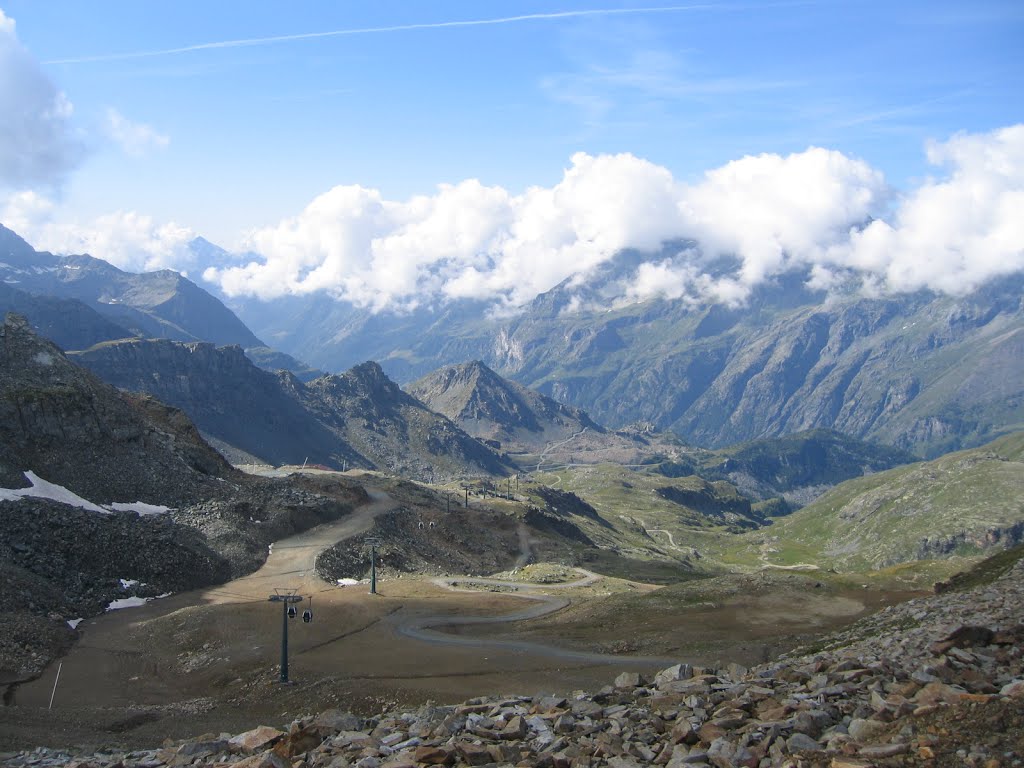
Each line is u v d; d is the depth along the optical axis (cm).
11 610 9062
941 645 3075
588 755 2319
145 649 8631
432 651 7938
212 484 16450
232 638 8594
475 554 19312
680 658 7188
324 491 19738
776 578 10200
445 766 2417
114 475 14775
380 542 16288
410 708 6031
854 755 1956
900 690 2427
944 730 2025
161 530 12938
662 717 2666
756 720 2402
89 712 6384
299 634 8706
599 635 8412
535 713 2945
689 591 9988
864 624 6412
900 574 10612
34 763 4081
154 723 6144
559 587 13425
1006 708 2061
